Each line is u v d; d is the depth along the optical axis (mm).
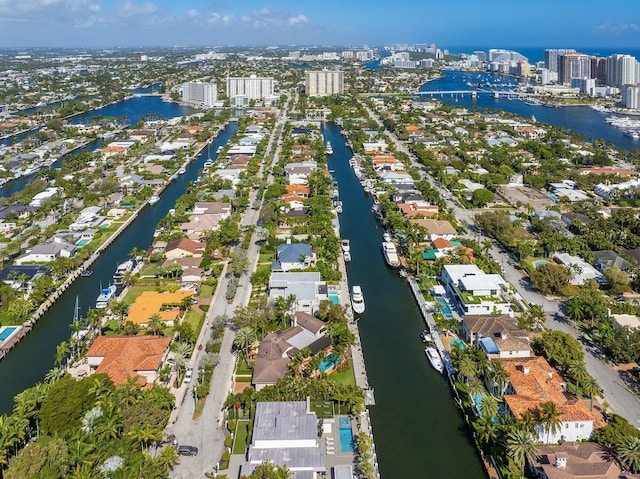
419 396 165625
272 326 198750
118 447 127500
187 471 132125
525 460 131750
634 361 175875
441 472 136625
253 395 153250
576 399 150250
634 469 122875
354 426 148375
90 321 196125
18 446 136250
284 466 123500
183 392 162875
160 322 193500
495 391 159875
